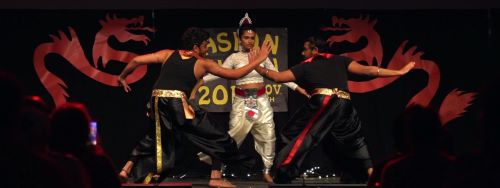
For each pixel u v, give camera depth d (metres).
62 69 8.66
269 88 8.65
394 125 3.80
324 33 8.76
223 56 8.71
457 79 8.80
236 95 8.05
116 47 8.70
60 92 8.63
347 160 6.96
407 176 3.38
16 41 8.59
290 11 8.75
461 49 8.80
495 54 8.76
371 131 8.77
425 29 8.78
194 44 6.92
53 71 8.64
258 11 8.74
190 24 8.72
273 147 8.09
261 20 8.73
